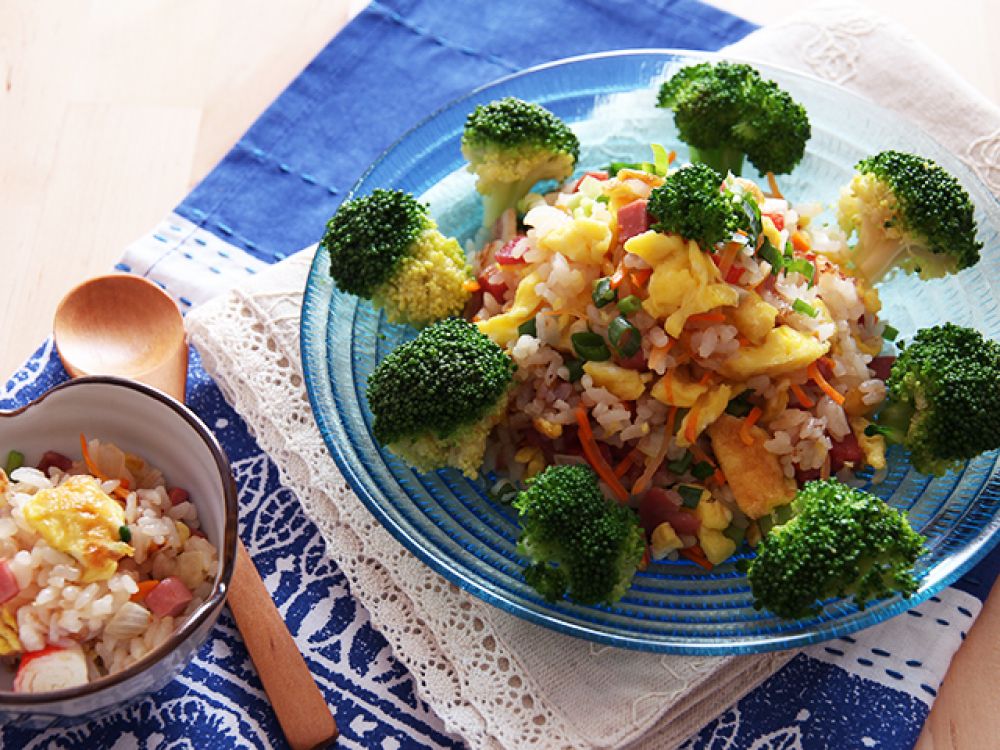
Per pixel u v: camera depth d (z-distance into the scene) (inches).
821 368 16.7
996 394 15.7
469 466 16.1
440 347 15.9
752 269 16.0
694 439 16.0
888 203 16.9
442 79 22.3
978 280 17.5
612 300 16.2
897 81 20.6
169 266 19.9
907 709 16.1
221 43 22.8
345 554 17.0
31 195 21.1
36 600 14.6
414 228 17.1
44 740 15.9
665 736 16.0
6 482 15.5
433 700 15.9
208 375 18.8
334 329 17.3
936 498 16.2
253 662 16.1
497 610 16.4
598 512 15.1
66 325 18.1
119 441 16.6
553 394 16.6
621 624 15.1
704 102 17.8
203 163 21.6
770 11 23.0
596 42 22.7
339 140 21.6
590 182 17.7
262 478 17.9
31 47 22.6
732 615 15.3
